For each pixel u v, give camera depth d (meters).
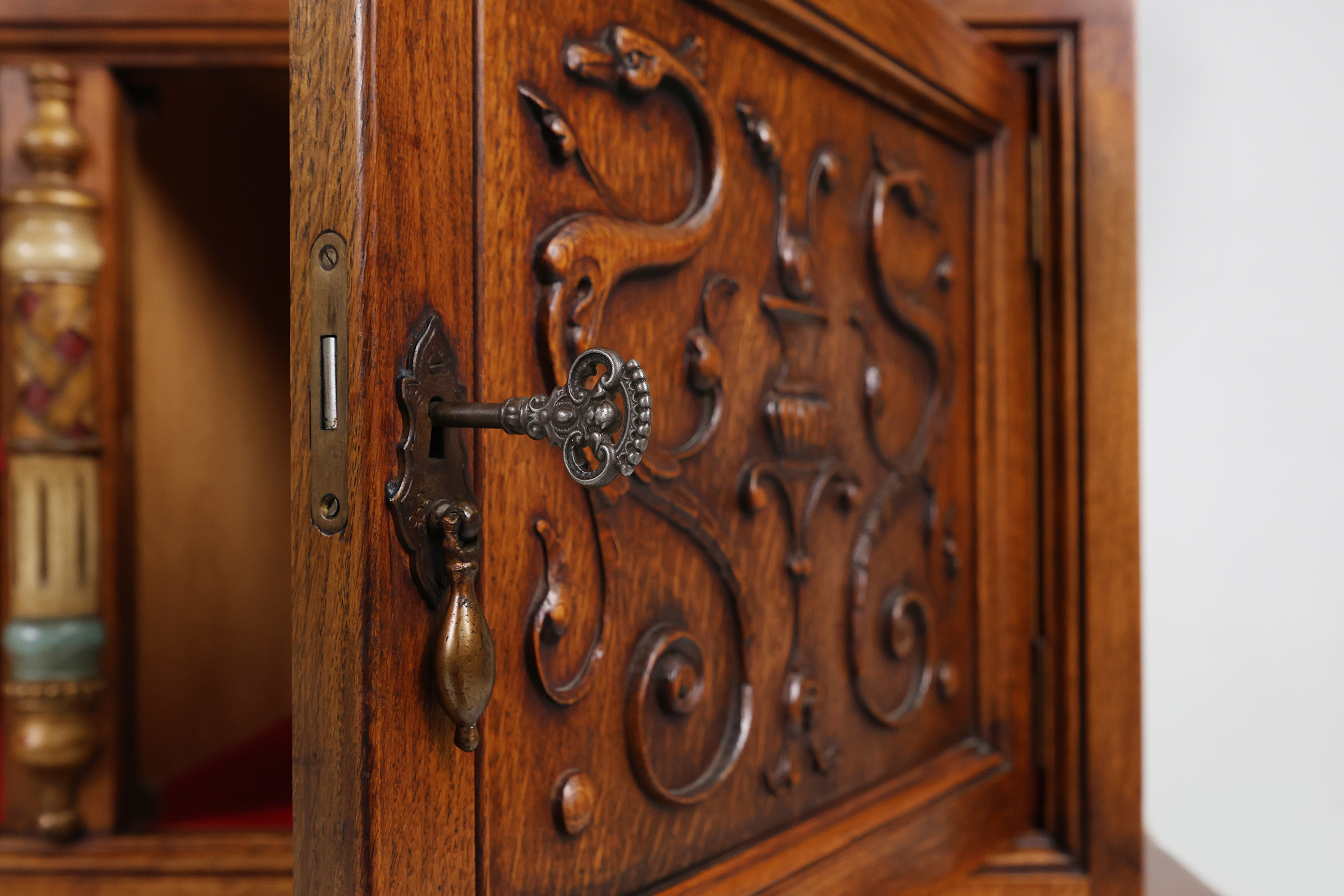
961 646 0.72
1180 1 0.96
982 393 0.73
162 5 0.76
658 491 0.48
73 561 0.78
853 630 0.60
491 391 0.42
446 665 0.38
